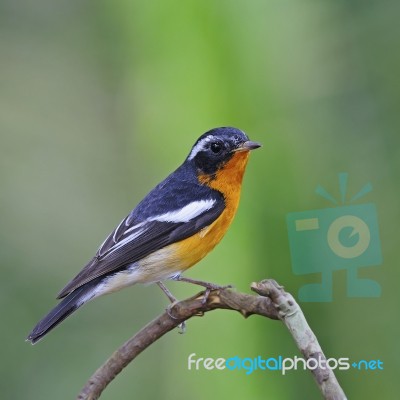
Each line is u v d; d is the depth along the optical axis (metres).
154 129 10.80
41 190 16.17
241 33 10.32
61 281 14.96
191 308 6.68
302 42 10.76
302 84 10.70
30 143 16.77
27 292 14.63
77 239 15.63
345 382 10.24
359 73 11.20
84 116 17.02
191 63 10.41
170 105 10.62
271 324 9.71
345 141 10.77
